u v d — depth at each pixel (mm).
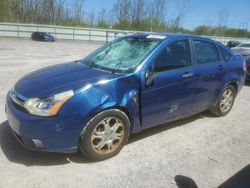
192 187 3445
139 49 4531
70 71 4277
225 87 5699
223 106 5906
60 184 3338
